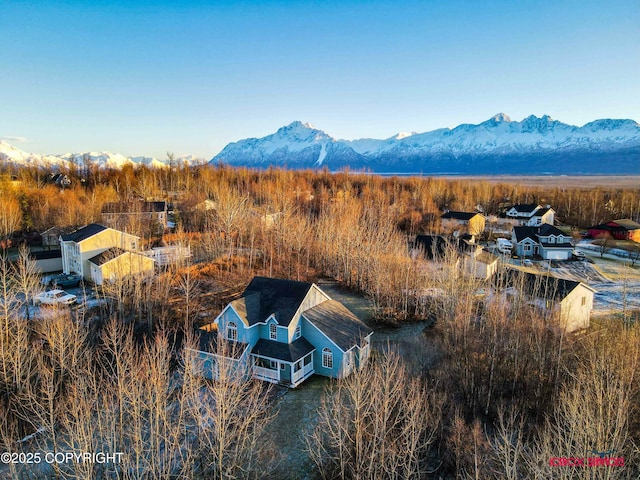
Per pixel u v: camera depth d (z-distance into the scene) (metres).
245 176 148.88
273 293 43.41
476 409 34.38
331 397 36.03
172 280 61.44
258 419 32.91
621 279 75.75
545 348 39.41
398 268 64.31
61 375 34.12
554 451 23.56
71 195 100.50
